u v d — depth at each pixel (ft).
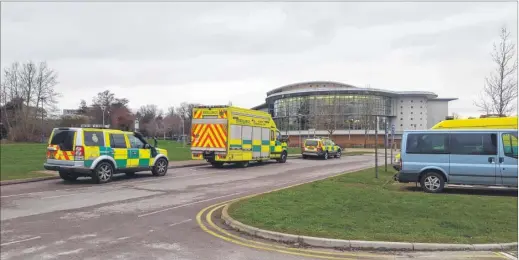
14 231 24.71
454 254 19.54
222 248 20.88
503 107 56.18
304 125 295.48
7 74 223.30
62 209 31.83
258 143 75.25
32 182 48.88
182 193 40.34
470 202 30.96
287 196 34.55
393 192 37.09
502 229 23.08
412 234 22.02
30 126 216.74
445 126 41.86
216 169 67.51
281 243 21.81
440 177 38.78
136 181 49.96
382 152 151.43
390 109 310.24
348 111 287.48
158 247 21.09
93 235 23.71
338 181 47.29
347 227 23.67
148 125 337.93
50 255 19.76
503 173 36.68
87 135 47.03
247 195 39.17
